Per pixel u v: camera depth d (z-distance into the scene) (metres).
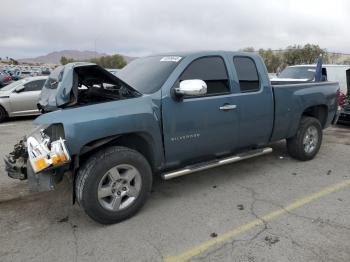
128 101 3.83
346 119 9.28
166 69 4.32
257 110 4.98
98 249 3.34
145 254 3.25
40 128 3.71
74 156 3.54
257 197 4.54
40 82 12.09
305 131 5.89
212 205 4.30
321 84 6.21
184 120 4.20
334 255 3.20
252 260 3.14
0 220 3.94
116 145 4.01
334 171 5.59
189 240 3.49
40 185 3.54
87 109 3.59
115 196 3.77
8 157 4.07
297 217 3.96
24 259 3.19
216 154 4.76
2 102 11.38
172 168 4.45
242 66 4.91
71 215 4.05
